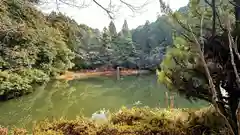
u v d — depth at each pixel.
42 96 9.92
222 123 2.96
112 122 3.82
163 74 2.99
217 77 2.60
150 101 8.11
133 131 3.33
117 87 12.62
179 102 6.02
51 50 13.32
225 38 2.51
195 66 2.67
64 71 16.41
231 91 2.58
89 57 20.42
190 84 2.76
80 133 3.42
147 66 20.02
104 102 8.68
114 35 22.75
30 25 7.70
